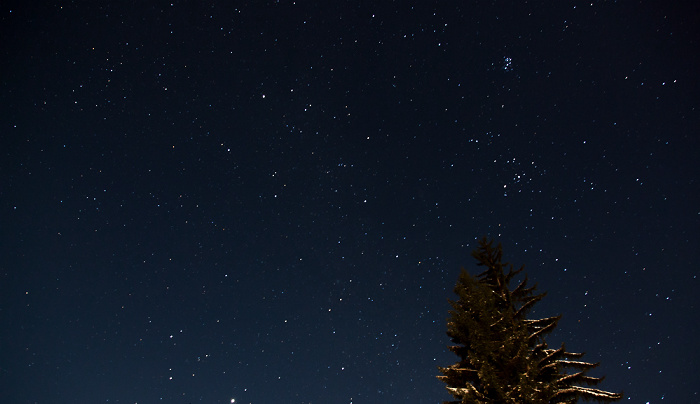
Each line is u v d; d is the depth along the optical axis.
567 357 7.71
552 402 6.86
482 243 9.02
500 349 6.54
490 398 6.34
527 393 5.91
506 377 6.44
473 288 7.29
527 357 6.57
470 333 6.80
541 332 7.77
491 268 8.70
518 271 8.66
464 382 7.23
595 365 7.35
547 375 7.20
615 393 6.74
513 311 8.01
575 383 7.20
